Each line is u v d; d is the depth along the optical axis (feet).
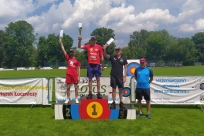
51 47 314.14
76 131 20.92
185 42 351.46
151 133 20.30
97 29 330.95
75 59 27.61
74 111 25.43
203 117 25.96
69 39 322.34
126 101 32.76
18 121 24.58
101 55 26.43
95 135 19.84
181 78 31.35
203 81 30.96
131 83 32.58
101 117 25.31
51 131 20.98
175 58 347.15
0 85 32.58
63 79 32.65
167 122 23.89
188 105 33.24
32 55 329.11
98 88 26.30
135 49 370.73
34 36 320.09
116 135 19.81
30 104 34.47
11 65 318.86
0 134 20.25
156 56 360.69
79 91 32.60
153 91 31.91
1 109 31.14
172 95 31.58
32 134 20.20
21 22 308.19
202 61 362.94
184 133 20.26
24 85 32.32
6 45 310.04
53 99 38.73
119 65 25.93
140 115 26.71
